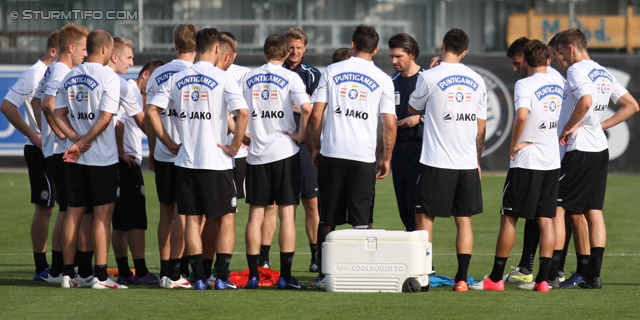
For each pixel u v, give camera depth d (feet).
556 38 82.12
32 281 79.66
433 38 235.40
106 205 73.36
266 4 233.14
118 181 74.18
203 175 71.41
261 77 74.33
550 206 74.23
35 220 80.59
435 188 73.05
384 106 74.23
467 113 72.74
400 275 71.41
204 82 71.26
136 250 79.25
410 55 84.12
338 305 65.41
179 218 73.51
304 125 74.13
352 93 73.46
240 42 229.66
